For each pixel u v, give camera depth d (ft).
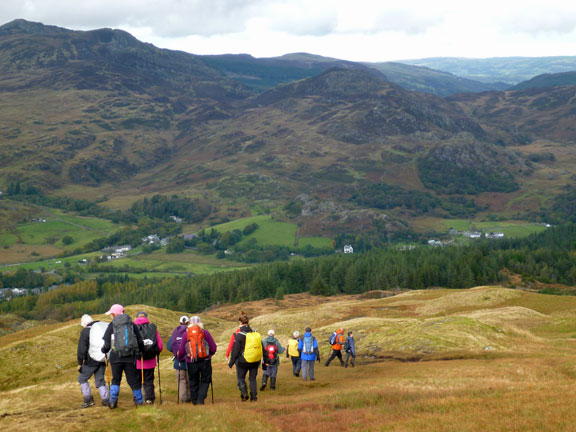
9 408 48.67
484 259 625.82
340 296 572.10
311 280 644.69
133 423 41.42
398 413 45.55
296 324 265.34
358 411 47.96
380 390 59.26
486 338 117.60
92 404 47.75
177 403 52.95
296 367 85.76
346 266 638.94
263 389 70.44
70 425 41.22
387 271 602.03
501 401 46.03
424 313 276.41
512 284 575.79
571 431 34.01
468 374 73.46
